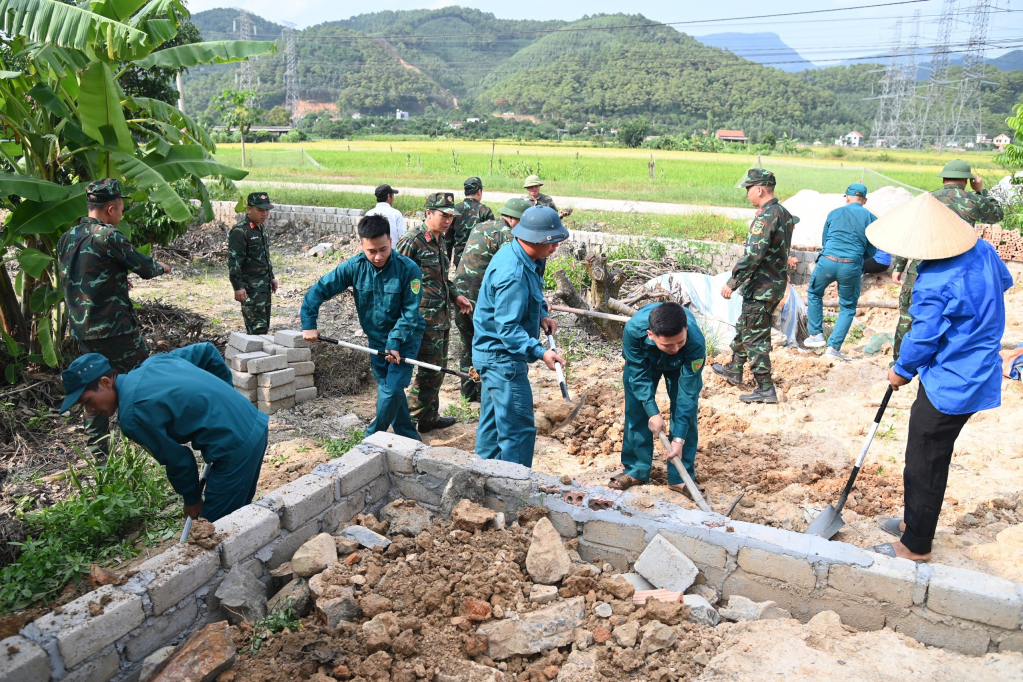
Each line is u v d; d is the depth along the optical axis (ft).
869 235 12.73
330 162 133.69
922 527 12.17
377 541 12.50
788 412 20.20
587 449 18.25
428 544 12.26
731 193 78.95
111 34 20.66
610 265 36.14
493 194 79.97
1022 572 11.94
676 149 229.45
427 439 19.66
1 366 21.21
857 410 20.06
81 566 11.37
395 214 30.50
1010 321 26.35
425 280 19.36
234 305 33.27
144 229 33.45
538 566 11.64
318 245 47.80
